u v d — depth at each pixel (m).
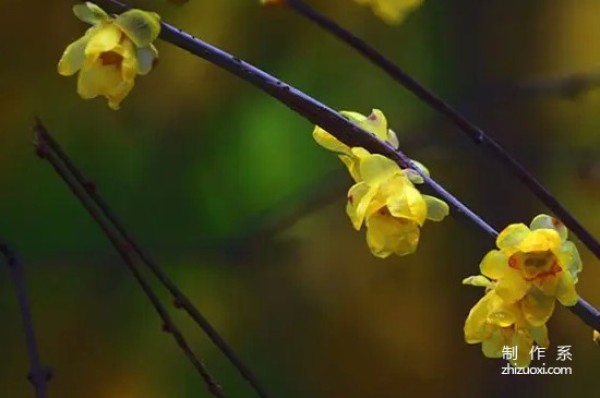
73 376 1.80
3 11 1.68
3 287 1.76
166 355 1.83
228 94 1.81
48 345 1.79
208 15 1.78
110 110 1.76
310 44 1.84
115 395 1.82
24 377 1.79
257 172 1.82
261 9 1.79
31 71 1.72
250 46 1.82
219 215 1.80
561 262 1.17
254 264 1.85
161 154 1.78
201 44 1.17
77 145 1.75
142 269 1.78
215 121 1.81
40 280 1.74
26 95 1.72
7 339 1.78
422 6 1.90
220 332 1.87
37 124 1.22
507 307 1.17
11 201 1.71
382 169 1.17
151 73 1.78
